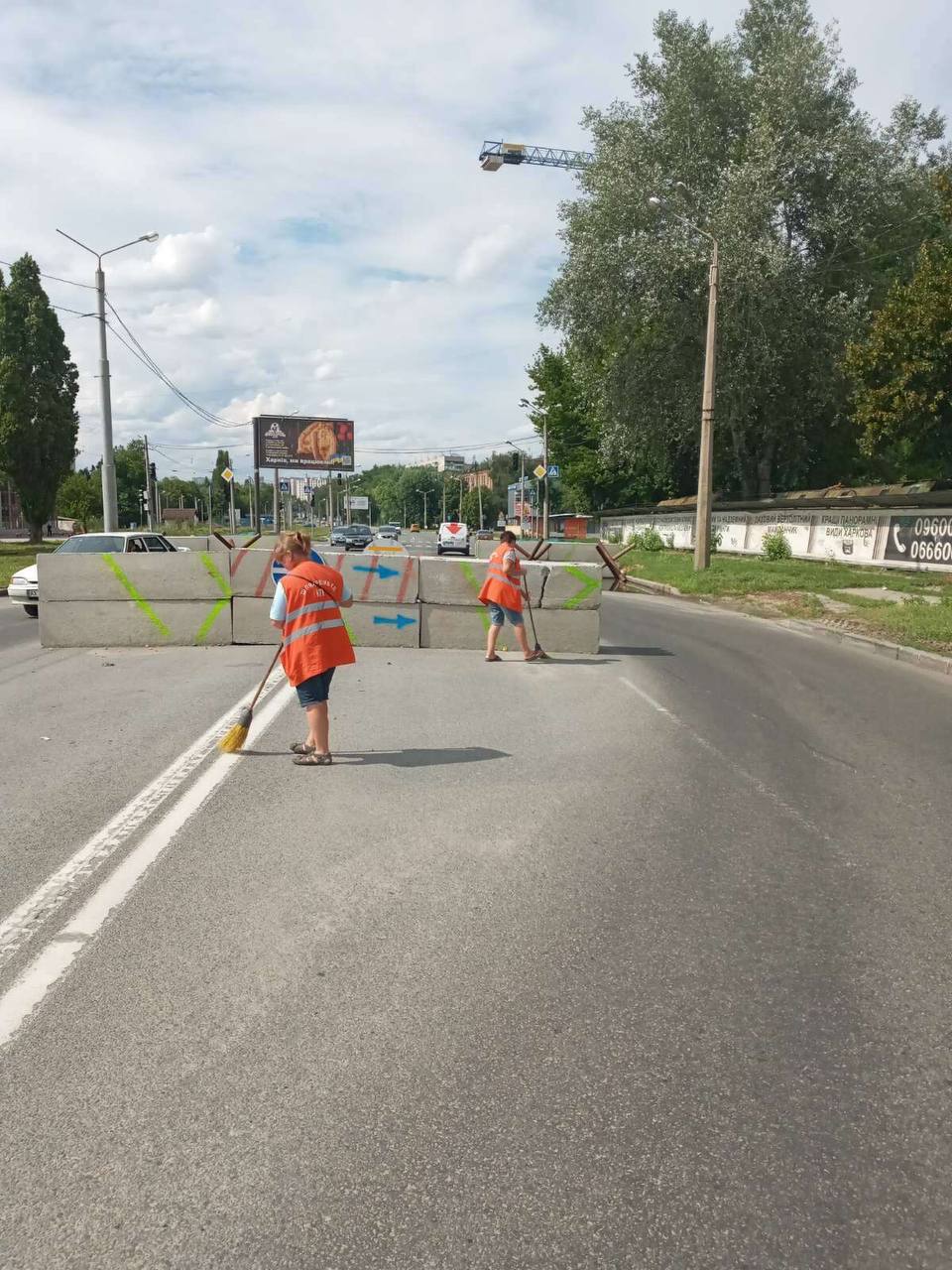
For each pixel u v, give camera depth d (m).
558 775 6.82
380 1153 2.74
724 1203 2.57
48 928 4.21
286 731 8.16
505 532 12.58
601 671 11.89
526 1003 3.58
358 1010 3.52
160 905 4.46
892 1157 2.76
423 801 6.15
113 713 8.95
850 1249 2.42
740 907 4.51
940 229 34.25
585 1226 2.48
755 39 36.56
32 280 49.91
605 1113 2.94
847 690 10.65
